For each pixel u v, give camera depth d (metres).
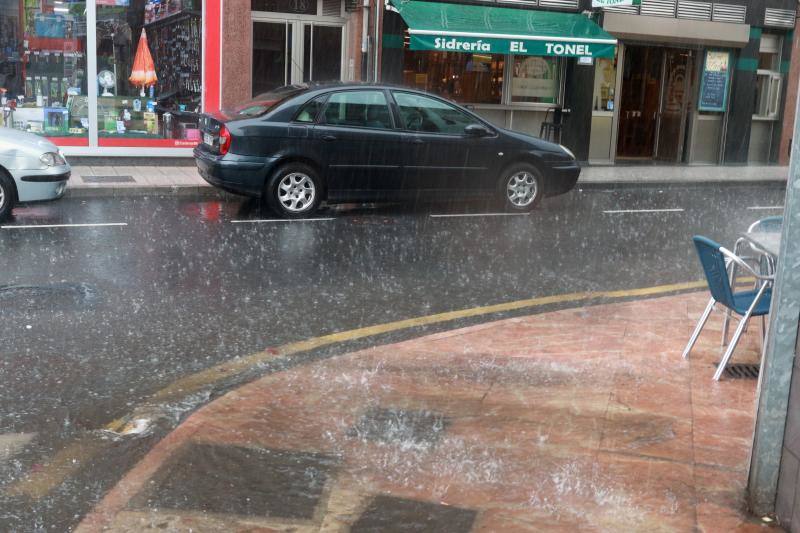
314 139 11.66
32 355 5.78
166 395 5.20
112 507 3.75
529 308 7.39
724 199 15.47
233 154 11.42
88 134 15.96
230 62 16.55
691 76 21.20
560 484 4.01
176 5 16.09
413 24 17.23
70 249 9.02
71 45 15.69
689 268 9.27
